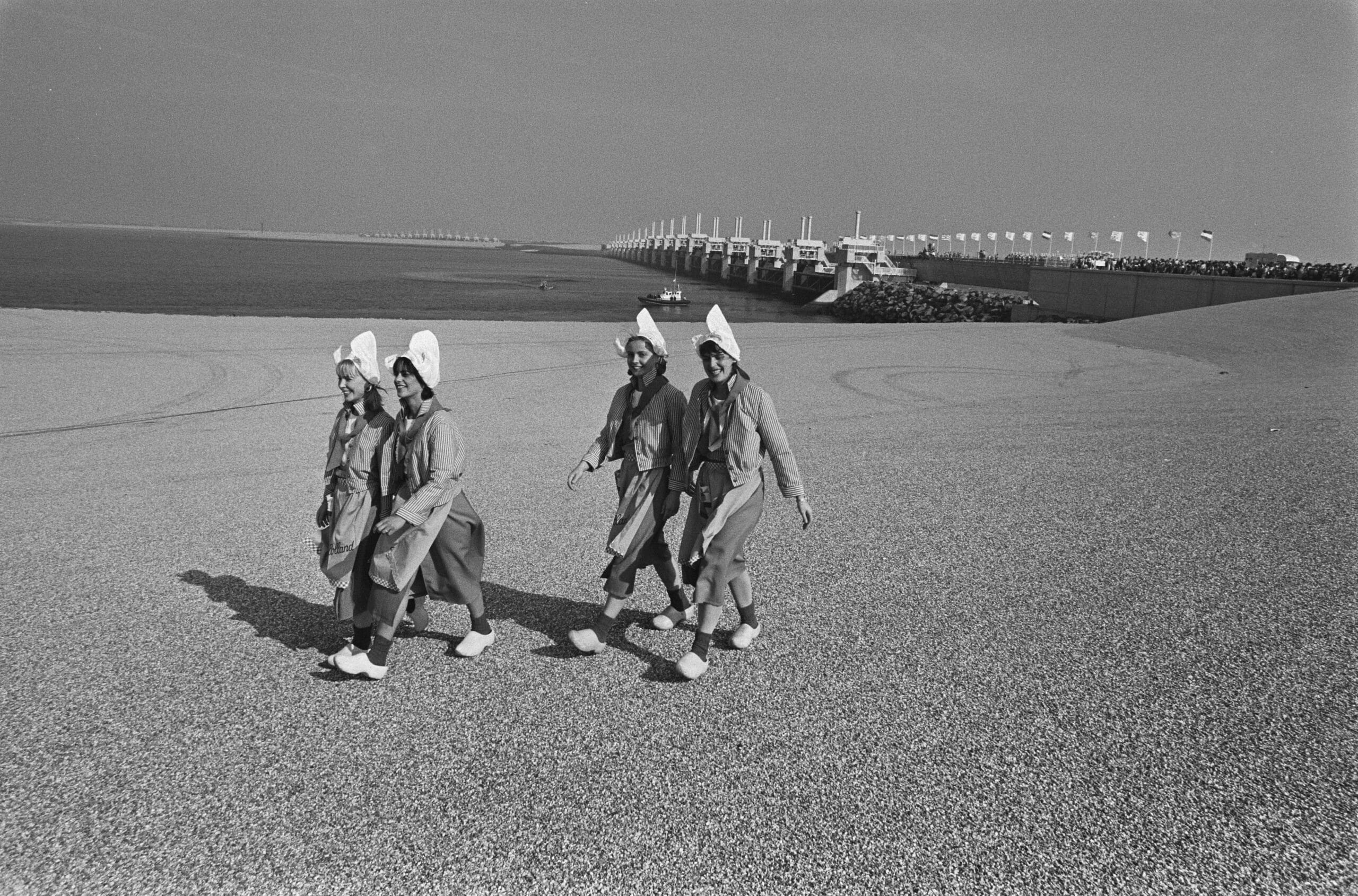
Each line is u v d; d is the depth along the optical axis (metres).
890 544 7.08
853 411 14.03
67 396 13.95
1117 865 3.28
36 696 4.48
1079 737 4.17
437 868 3.24
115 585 6.07
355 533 4.56
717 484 4.69
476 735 4.15
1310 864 3.29
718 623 5.51
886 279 94.75
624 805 3.62
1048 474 9.56
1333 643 5.20
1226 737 4.18
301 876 3.20
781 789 3.74
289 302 71.94
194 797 3.65
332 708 4.39
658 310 80.88
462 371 18.02
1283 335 23.53
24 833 3.42
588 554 6.83
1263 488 8.82
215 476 9.34
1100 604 5.80
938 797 3.69
